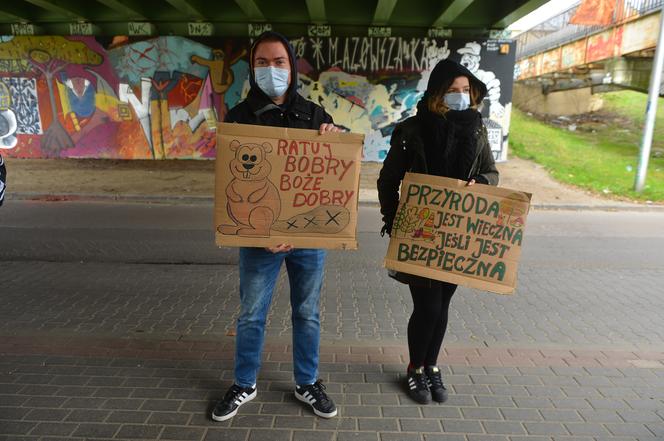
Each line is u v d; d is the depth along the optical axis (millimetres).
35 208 8750
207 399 2779
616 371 3156
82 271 5203
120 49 13156
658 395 2881
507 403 2781
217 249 6133
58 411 2646
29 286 4703
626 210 9172
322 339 3602
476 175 2600
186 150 13758
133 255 5836
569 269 5547
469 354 3373
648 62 16375
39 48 13242
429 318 2686
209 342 3523
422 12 12477
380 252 6188
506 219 2480
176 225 7531
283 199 2363
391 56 13047
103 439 2426
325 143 2340
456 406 2748
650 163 13031
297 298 2600
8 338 3543
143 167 12844
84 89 13477
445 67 2502
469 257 2527
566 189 10609
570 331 3805
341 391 2887
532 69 22031
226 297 4477
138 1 12266
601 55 16094
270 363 3195
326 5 12352
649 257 6074
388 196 2707
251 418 2605
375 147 13656
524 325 3914
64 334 3625
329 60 13078
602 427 2572
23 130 13820
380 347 3475
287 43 2332
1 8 11875
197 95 13406
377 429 2537
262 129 2309
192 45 13078
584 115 22344
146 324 3836
